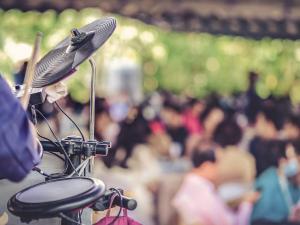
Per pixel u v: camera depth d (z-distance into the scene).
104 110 7.83
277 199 8.10
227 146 8.20
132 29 11.71
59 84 3.31
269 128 8.44
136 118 8.22
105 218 3.30
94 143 3.21
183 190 7.44
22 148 2.50
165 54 12.70
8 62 10.78
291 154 8.34
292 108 8.72
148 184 7.68
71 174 3.14
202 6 8.70
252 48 12.77
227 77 13.16
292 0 8.89
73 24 10.90
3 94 2.48
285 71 12.31
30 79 2.75
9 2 7.89
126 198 3.20
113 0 8.31
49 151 3.22
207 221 7.40
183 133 8.48
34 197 2.72
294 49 12.35
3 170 2.49
